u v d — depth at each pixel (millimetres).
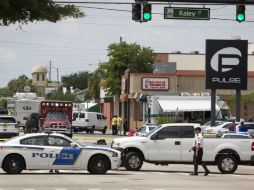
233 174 46281
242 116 119375
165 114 98312
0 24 36344
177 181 38531
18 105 120812
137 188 33594
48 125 87938
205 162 46531
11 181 36781
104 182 36781
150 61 139500
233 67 75938
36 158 41875
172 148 46531
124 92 126938
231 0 46875
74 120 116062
